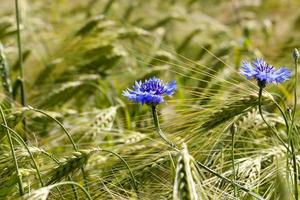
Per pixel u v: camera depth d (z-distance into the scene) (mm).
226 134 6375
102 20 10281
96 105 8906
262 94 5617
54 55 10242
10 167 5594
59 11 13594
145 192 5824
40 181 5363
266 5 14773
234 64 9625
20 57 8102
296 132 6234
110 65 9695
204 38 12102
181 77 9102
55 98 8203
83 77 9039
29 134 7641
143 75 8781
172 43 12633
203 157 6340
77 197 5688
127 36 10359
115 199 5609
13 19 10883
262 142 6617
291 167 5941
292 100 7961
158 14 14234
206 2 15070
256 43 11820
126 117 7766
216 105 6082
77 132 7148
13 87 8094
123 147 6484
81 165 5387
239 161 6082
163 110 7348
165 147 6320
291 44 10766
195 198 4352
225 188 5762
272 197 5766
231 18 14750
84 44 9945
